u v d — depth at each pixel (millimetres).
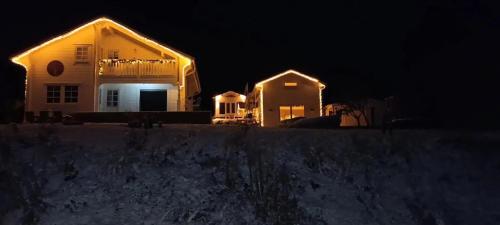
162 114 20078
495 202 7961
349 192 8156
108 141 9938
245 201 7574
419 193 8266
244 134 10953
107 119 20031
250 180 8195
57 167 8367
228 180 8125
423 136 11234
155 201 7445
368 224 7223
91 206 7223
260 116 31109
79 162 8633
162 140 10172
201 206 7363
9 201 7098
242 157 9156
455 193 8289
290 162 9086
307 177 8508
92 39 24578
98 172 8266
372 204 7832
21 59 23906
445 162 9406
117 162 8656
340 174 8766
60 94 23969
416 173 8977
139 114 19875
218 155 9258
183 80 24969
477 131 13008
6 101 22656
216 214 7203
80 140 9914
